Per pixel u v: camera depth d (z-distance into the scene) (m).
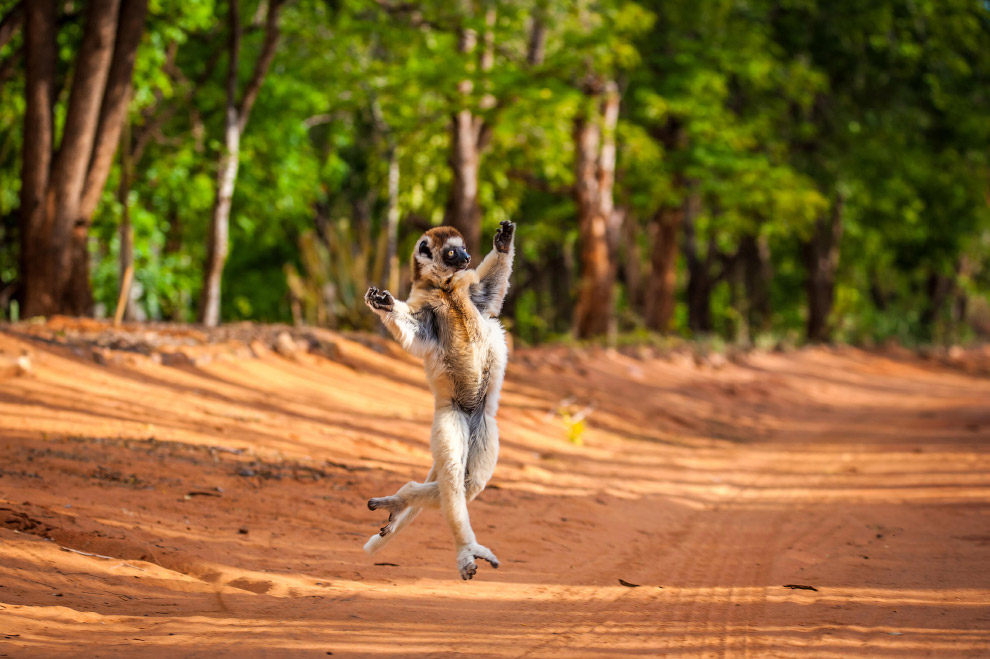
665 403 30.84
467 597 9.69
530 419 23.94
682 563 11.97
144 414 16.73
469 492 9.19
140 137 31.34
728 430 28.81
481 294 9.36
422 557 11.43
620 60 37.03
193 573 9.73
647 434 25.98
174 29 30.66
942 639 8.34
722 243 75.94
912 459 22.67
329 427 18.53
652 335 48.53
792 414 33.91
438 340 9.00
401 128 36.81
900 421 31.78
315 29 35.22
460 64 33.34
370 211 54.19
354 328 31.58
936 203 66.62
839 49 53.66
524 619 8.96
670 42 46.06
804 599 9.94
